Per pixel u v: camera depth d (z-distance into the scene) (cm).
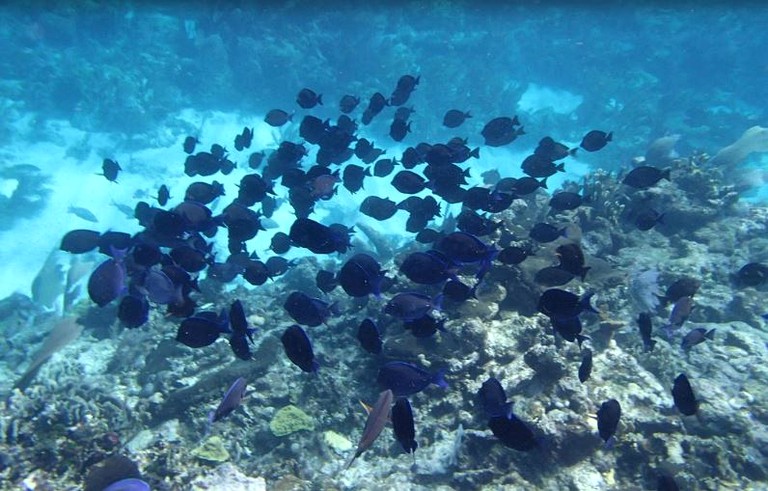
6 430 184
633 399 211
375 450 214
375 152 329
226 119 748
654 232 371
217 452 208
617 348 237
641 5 1106
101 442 187
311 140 316
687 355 272
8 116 673
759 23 1226
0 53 791
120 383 262
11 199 524
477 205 257
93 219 526
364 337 169
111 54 832
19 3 844
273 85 773
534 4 1048
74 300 400
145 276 190
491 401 148
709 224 373
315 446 213
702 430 211
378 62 803
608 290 262
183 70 793
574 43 1052
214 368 260
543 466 186
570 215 329
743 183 473
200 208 235
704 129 795
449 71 807
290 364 251
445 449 196
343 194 616
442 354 217
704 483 185
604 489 178
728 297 316
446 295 196
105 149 646
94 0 890
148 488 134
